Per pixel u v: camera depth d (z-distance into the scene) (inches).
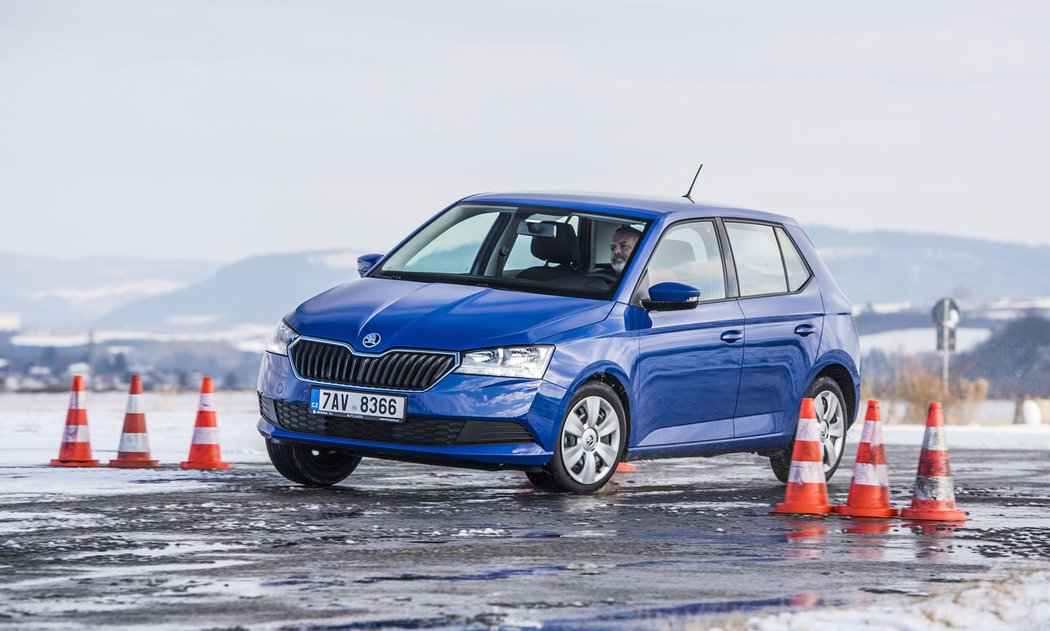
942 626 532.4
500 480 995.3
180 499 861.2
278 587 600.4
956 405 2289.6
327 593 589.6
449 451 856.9
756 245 1020.5
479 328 874.8
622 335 909.8
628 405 916.0
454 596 587.2
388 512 820.0
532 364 871.7
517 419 866.1
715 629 521.0
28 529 741.9
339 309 907.4
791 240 1048.2
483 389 860.6
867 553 716.7
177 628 527.8
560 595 592.4
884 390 2316.7
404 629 529.0
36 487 916.6
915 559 700.7
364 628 530.3
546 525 783.1
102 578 616.1
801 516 856.3
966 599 573.3
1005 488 1035.3
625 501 898.7
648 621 542.3
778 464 1042.1
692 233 979.9
